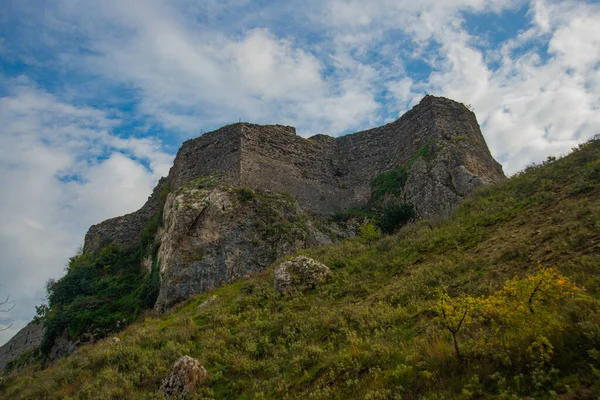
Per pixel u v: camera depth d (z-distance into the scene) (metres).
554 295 7.81
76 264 33.22
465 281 11.96
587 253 10.12
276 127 36.22
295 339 12.59
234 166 31.23
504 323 8.34
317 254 21.81
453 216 19.97
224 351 13.00
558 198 15.09
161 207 34.06
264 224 26.95
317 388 9.23
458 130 32.16
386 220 28.53
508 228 14.70
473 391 7.00
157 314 22.78
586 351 6.71
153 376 12.52
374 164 36.41
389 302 12.86
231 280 23.56
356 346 10.27
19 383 17.12
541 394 6.39
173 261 24.75
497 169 30.56
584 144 19.44
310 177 34.81
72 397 12.58
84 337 25.00
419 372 8.05
